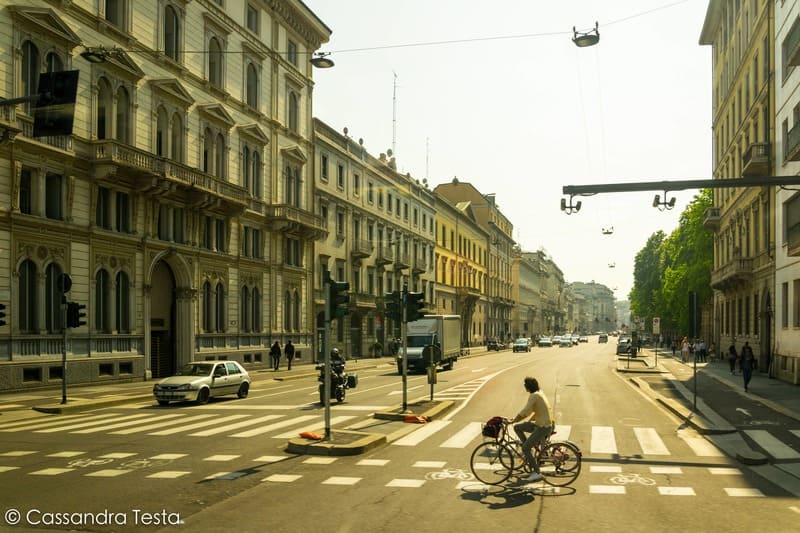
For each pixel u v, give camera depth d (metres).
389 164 69.19
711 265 61.06
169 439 15.21
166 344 35.19
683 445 14.79
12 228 25.33
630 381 33.62
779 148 33.25
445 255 84.44
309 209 49.59
